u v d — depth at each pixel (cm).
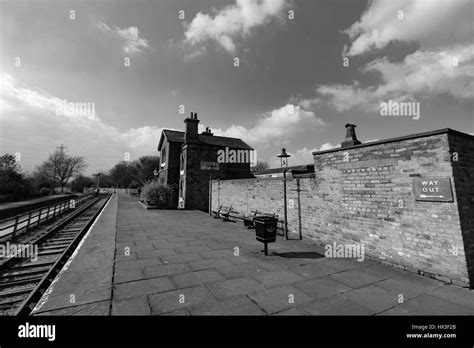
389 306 350
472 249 435
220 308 339
